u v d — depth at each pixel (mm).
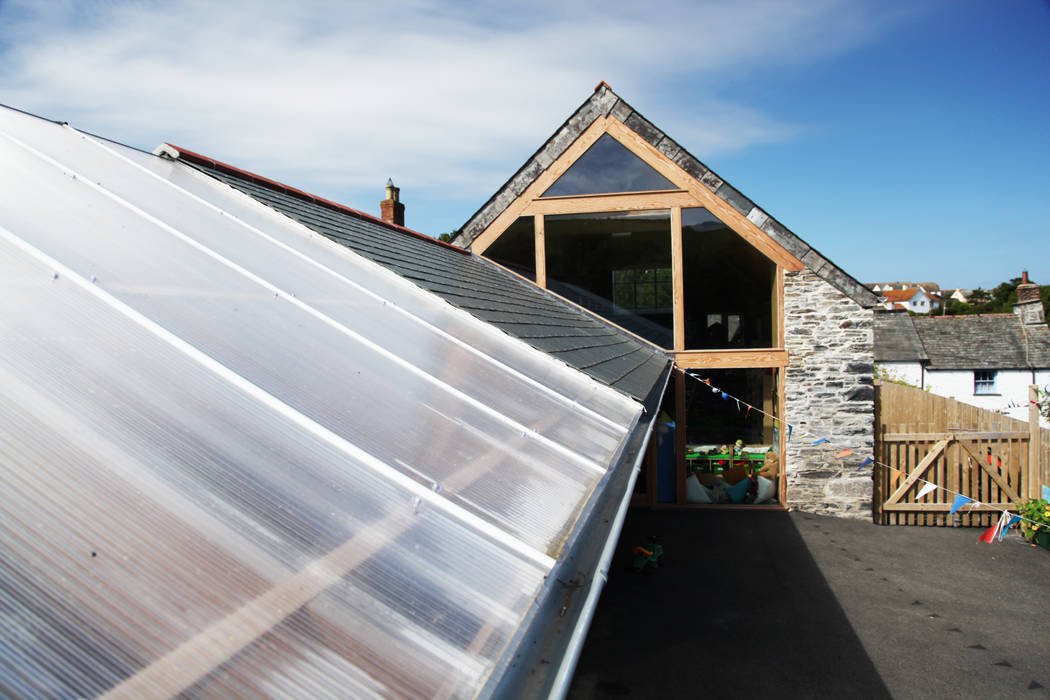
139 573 1291
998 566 8258
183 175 5977
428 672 1275
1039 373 22625
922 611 6945
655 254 10836
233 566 1382
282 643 1237
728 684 5551
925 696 5340
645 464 11023
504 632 1478
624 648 6180
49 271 2643
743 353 10617
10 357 1914
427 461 2211
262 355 2607
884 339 24484
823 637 6379
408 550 1655
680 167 10664
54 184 4016
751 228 10516
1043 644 6188
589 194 10969
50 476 1479
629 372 6379
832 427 10406
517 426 3023
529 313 7445
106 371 2018
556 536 2057
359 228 7445
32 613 1154
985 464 9891
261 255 4375
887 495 10258
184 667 1132
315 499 1723
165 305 2725
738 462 10852
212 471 1684
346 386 2645
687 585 7688
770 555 8680
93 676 1077
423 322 4418
